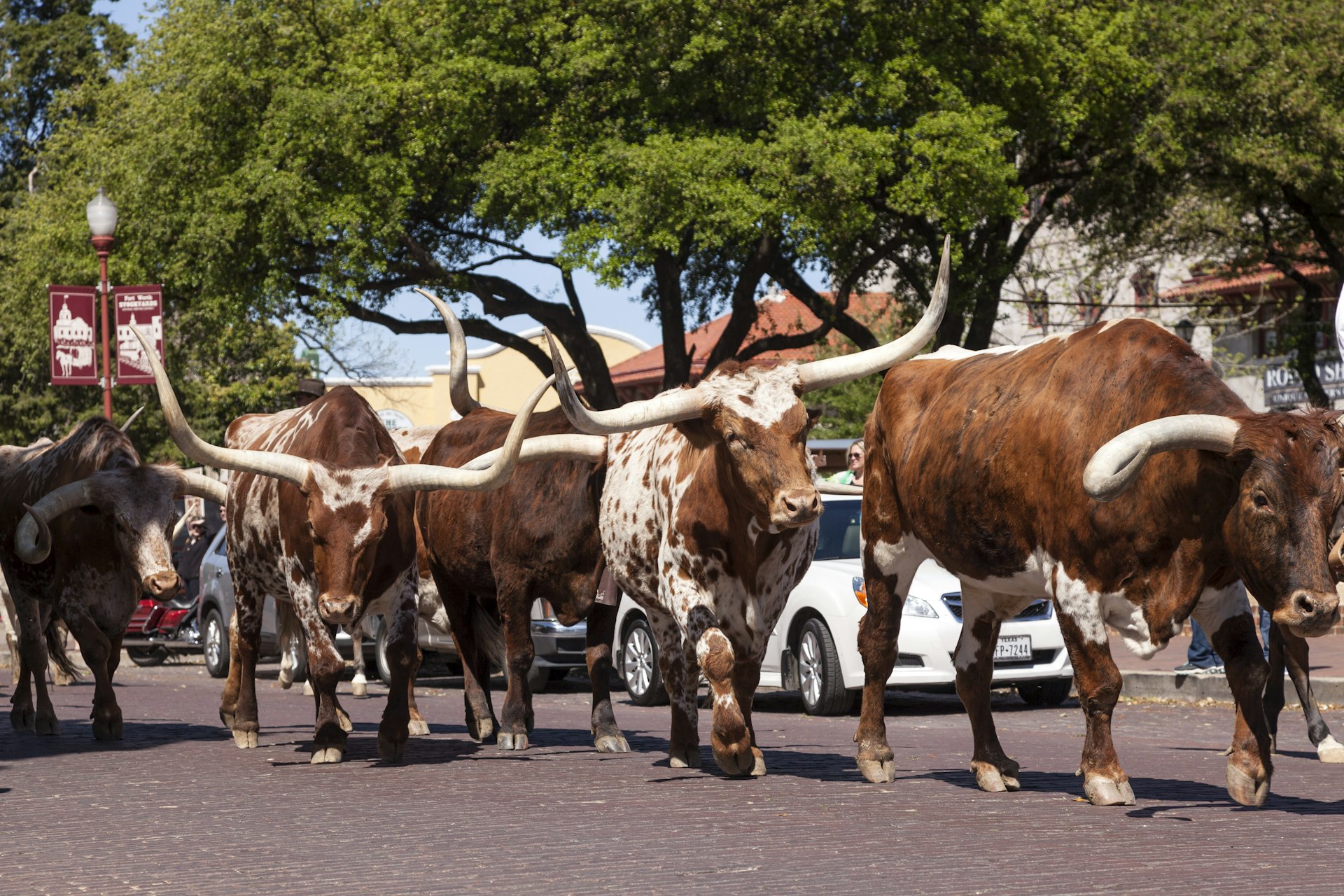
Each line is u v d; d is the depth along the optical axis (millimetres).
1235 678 7055
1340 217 32188
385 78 27125
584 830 6871
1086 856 6094
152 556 10375
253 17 28031
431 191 27734
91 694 16172
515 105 27281
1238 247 35562
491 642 10859
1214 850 6188
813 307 31297
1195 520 6633
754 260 28906
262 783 8609
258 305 27719
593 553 9750
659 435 8977
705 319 33125
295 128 26938
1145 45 29000
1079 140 30266
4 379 45125
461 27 27500
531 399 8805
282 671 15039
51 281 30562
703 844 6484
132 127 29375
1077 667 7105
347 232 26641
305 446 9844
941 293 8273
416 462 12648
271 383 42656
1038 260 44125
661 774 8758
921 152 25297
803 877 5781
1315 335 35219
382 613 9789
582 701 15664
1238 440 6320
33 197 37000
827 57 27250
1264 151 28078
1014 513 7285
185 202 27812
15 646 14023
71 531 10922
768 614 8500
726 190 24625
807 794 7883
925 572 13914
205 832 6965
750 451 7766
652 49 26234
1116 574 6902
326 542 9000
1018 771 8062
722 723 8172
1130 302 45406
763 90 26172
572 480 9703
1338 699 13531
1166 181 30406
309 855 6367
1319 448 6254
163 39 29938
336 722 9508
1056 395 7141
